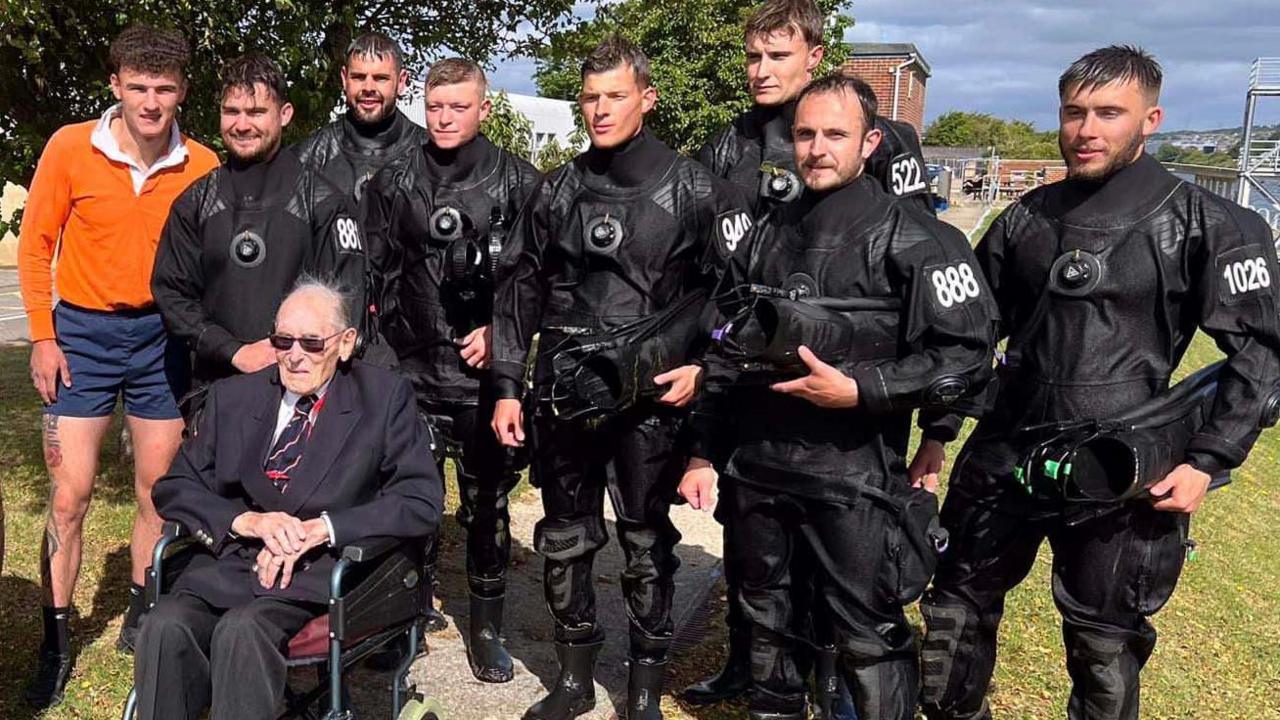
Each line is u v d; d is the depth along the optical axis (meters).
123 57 3.36
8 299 15.33
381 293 3.75
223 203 3.46
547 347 3.21
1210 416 2.57
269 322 3.46
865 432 2.70
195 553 2.91
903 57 43.22
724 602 4.61
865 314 2.62
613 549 5.22
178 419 3.79
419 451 2.98
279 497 2.89
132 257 3.57
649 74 3.13
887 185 3.43
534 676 3.84
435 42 6.73
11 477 5.79
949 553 2.96
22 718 3.37
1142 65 2.58
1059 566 2.80
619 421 3.15
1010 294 2.87
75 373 3.59
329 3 5.74
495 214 3.54
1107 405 2.64
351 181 4.04
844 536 2.70
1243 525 7.31
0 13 4.46
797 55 3.57
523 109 18.69
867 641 2.72
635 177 3.11
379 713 3.52
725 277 2.96
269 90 3.43
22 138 5.32
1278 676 4.47
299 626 2.74
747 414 2.85
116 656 3.80
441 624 4.23
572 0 7.08
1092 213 2.67
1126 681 2.74
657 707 3.36
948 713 3.04
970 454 2.92
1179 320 2.67
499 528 3.76
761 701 3.01
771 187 3.18
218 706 2.56
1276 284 2.53
